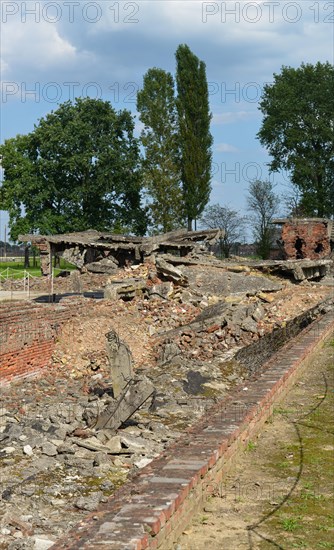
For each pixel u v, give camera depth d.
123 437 14.59
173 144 72.69
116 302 33.09
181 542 6.97
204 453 8.52
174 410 18.53
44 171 68.88
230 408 11.01
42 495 11.29
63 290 47.56
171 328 31.11
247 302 35.44
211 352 27.31
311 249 55.72
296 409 12.98
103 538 6.02
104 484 11.84
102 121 69.62
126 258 45.62
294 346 17.78
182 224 73.62
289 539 7.09
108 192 69.38
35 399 19.61
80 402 19.41
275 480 9.02
